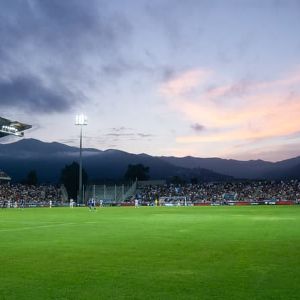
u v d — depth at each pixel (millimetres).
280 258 15477
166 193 123500
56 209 80188
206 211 63438
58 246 19531
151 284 11234
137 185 132125
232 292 10352
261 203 105250
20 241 21938
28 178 192000
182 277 12094
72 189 163125
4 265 14211
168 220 41000
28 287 10969
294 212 57781
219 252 17172
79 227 32344
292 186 120500
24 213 60875
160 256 16109
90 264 14336
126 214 55469
